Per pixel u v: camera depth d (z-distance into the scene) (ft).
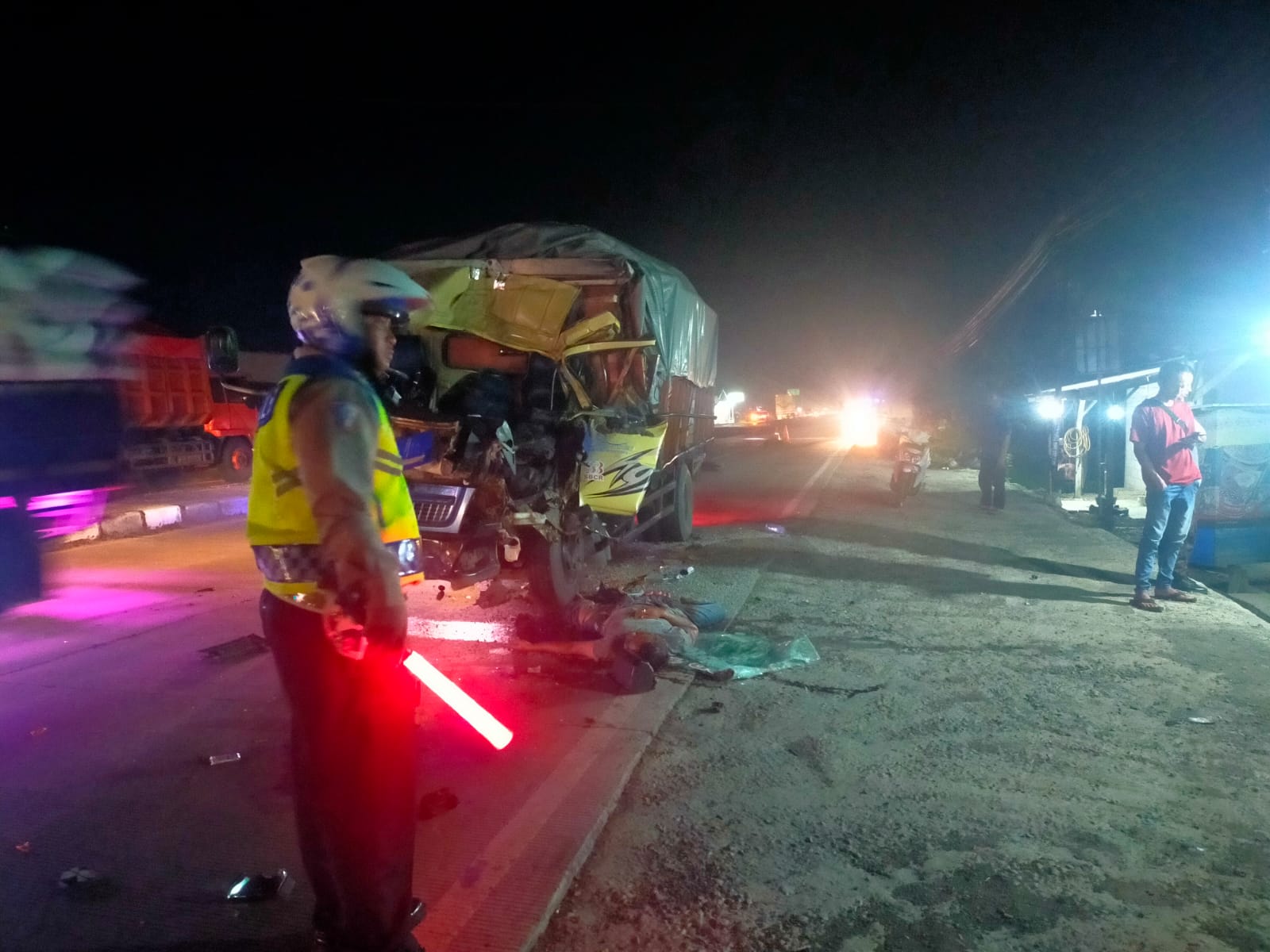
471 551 19.30
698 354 35.09
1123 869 11.15
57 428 23.12
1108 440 40.81
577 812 12.35
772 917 10.19
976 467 66.44
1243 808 12.71
